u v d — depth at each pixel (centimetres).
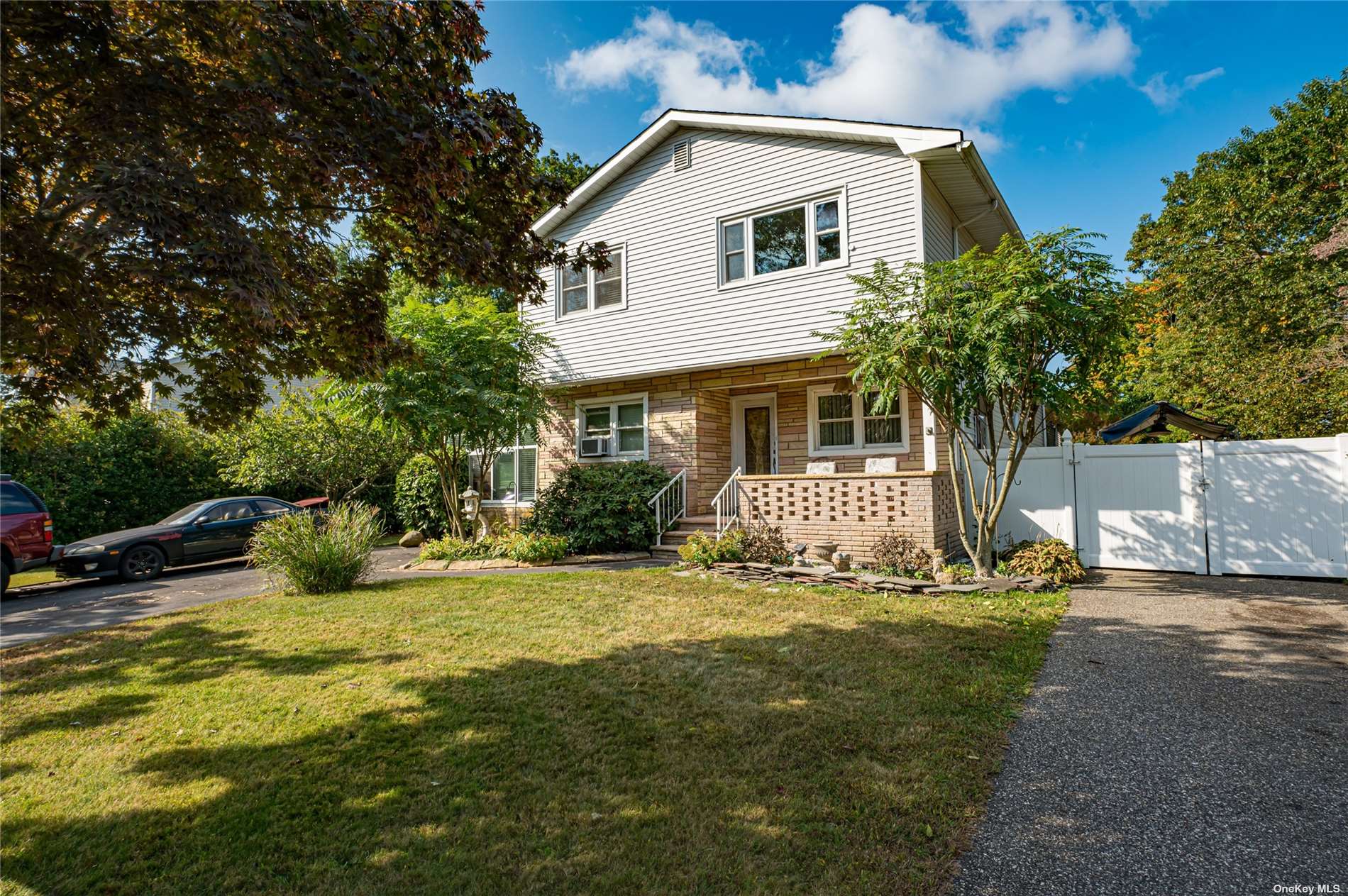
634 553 1139
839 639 564
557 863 259
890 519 931
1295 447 802
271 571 902
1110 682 449
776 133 1103
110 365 377
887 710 404
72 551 1121
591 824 286
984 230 1279
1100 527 914
